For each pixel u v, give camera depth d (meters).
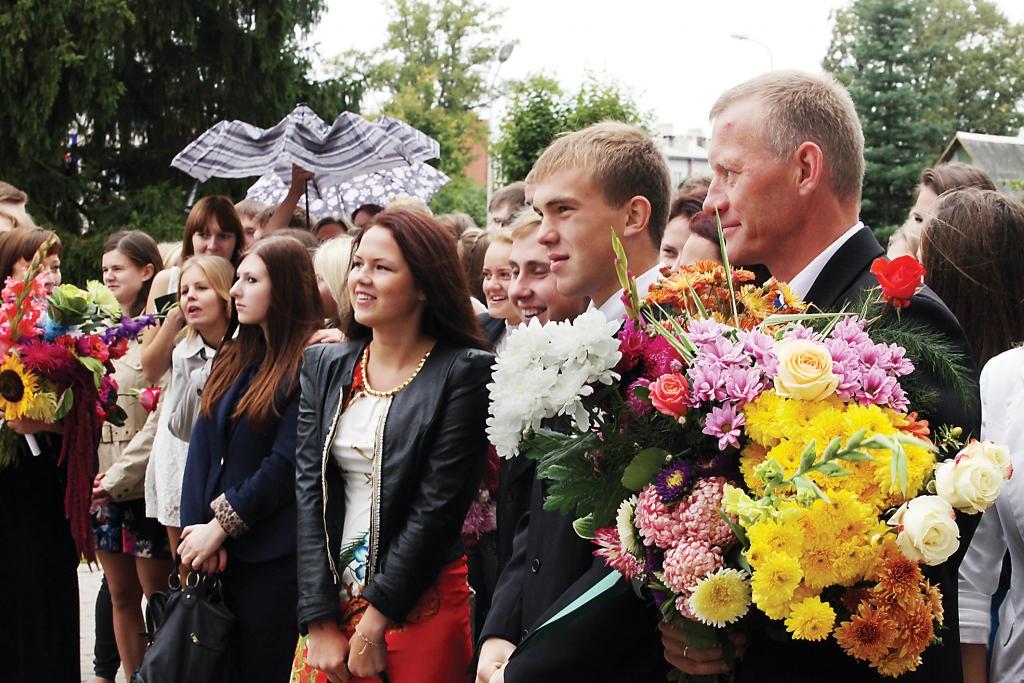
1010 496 2.46
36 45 18.34
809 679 1.86
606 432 1.93
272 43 21.05
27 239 4.81
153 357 5.04
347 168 8.15
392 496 3.18
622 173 2.73
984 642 2.54
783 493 1.72
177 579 3.82
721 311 2.06
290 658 3.71
